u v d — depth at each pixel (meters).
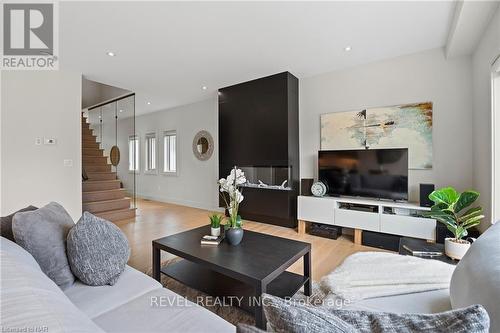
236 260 1.60
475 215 1.83
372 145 3.38
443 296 1.21
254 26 2.47
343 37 2.71
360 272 1.51
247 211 4.28
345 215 3.19
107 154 5.69
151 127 6.89
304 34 2.63
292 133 3.85
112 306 1.11
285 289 1.72
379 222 2.95
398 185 2.97
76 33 2.58
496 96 2.18
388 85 3.27
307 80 3.96
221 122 4.57
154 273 1.94
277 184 4.19
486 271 0.86
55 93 3.48
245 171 4.45
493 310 0.72
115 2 2.08
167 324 0.99
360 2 2.11
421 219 2.69
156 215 4.84
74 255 1.26
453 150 2.87
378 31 2.59
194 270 2.01
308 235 3.49
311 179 3.71
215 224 2.03
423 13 2.27
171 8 2.17
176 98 5.34
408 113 3.13
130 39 2.71
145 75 3.85
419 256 1.85
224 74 3.83
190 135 5.88
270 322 0.50
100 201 4.50
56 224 1.36
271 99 3.89
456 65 2.85
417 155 3.08
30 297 0.64
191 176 5.88
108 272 1.30
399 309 1.13
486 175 2.39
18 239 1.19
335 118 3.68
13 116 3.18
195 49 2.97
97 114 5.99
